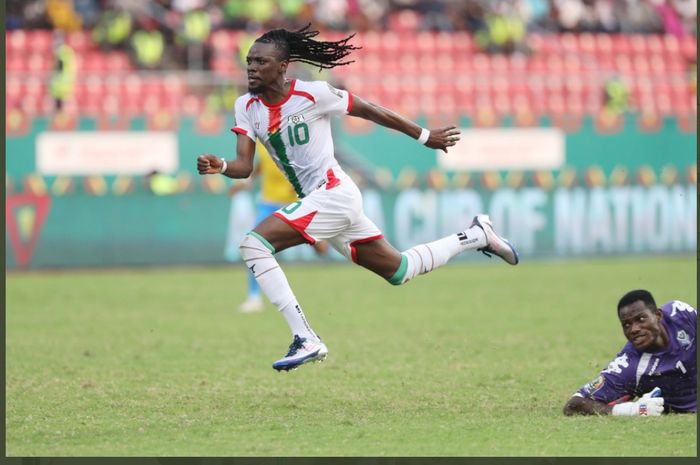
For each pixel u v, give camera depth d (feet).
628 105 280.31
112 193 234.38
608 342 137.08
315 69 269.44
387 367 120.88
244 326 156.66
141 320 163.12
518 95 283.18
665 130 250.78
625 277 211.82
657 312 86.94
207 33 292.40
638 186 249.96
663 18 320.29
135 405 98.84
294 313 90.89
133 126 234.79
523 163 246.68
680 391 88.89
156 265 236.84
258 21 299.79
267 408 97.40
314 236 92.63
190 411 95.91
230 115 239.50
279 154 93.91
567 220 248.11
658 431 82.07
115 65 286.05
